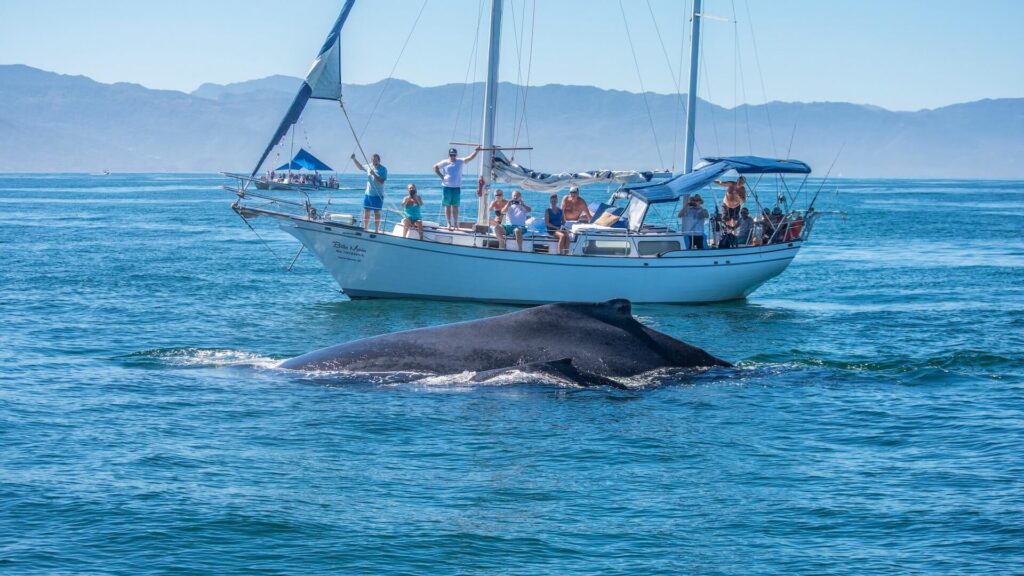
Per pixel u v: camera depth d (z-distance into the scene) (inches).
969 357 1454.2
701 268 2319.1
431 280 2290.8
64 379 1321.4
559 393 1187.3
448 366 1240.2
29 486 892.0
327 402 1171.9
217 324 1907.0
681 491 898.7
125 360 1443.2
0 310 2020.2
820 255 3673.7
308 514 836.0
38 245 3811.5
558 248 2272.4
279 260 3257.9
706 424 1101.7
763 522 826.8
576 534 800.9
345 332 1834.4
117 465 958.4
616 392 1190.9
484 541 783.1
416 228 2299.5
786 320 2044.8
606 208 2458.2
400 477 931.3
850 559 749.9
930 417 1146.7
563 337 1246.9
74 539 778.2
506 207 2308.1
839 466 972.6
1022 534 790.5
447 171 2353.6
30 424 1096.2
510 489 900.6
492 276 2266.2
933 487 909.2
